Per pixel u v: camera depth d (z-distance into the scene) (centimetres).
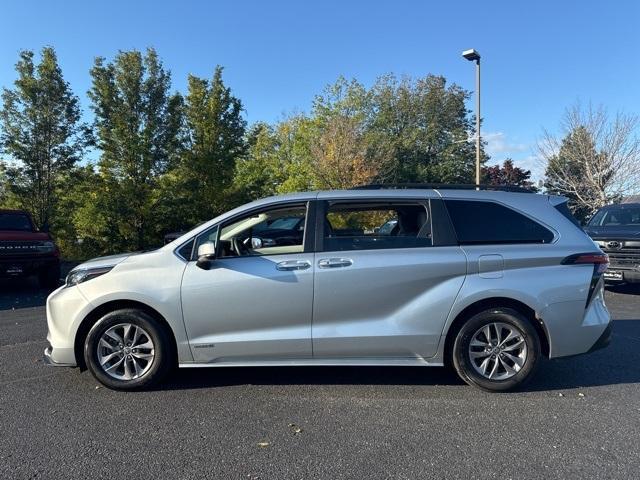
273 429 401
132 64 1688
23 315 857
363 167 2891
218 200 1805
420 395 473
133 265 481
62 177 1705
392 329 470
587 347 479
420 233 487
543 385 500
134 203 1677
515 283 470
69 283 491
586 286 477
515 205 498
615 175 2761
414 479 328
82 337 486
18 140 1644
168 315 469
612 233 1048
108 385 479
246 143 1952
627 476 331
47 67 1652
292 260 473
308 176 3183
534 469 340
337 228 495
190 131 1828
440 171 4309
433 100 4353
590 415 429
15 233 1093
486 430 400
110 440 382
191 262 478
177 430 399
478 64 1989
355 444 376
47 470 339
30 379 516
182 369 545
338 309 471
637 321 791
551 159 2966
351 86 3444
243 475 333
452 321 472
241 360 476
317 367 555
